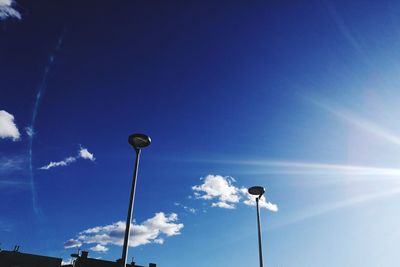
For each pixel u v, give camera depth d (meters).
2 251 34.03
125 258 10.02
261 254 16.97
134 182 11.42
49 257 35.59
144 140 11.93
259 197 18.19
